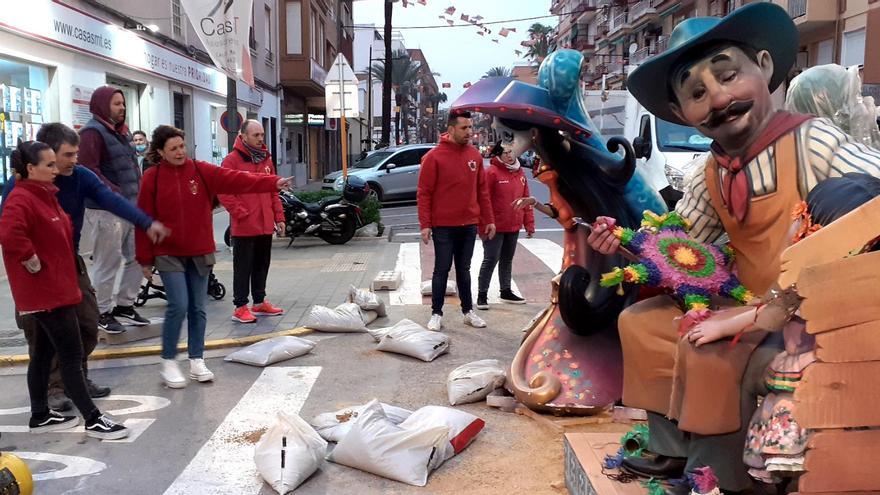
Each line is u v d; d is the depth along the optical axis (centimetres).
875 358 214
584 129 409
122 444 419
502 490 353
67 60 1218
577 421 431
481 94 421
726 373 249
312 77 3048
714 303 279
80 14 1235
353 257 1144
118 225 622
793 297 225
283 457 360
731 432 253
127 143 634
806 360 223
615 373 444
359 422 386
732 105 254
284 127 3092
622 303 433
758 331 248
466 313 702
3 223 393
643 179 434
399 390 509
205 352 615
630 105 1180
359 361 582
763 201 258
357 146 5534
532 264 1030
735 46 259
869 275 211
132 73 1499
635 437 308
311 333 672
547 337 468
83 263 483
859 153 245
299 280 948
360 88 5156
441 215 663
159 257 508
